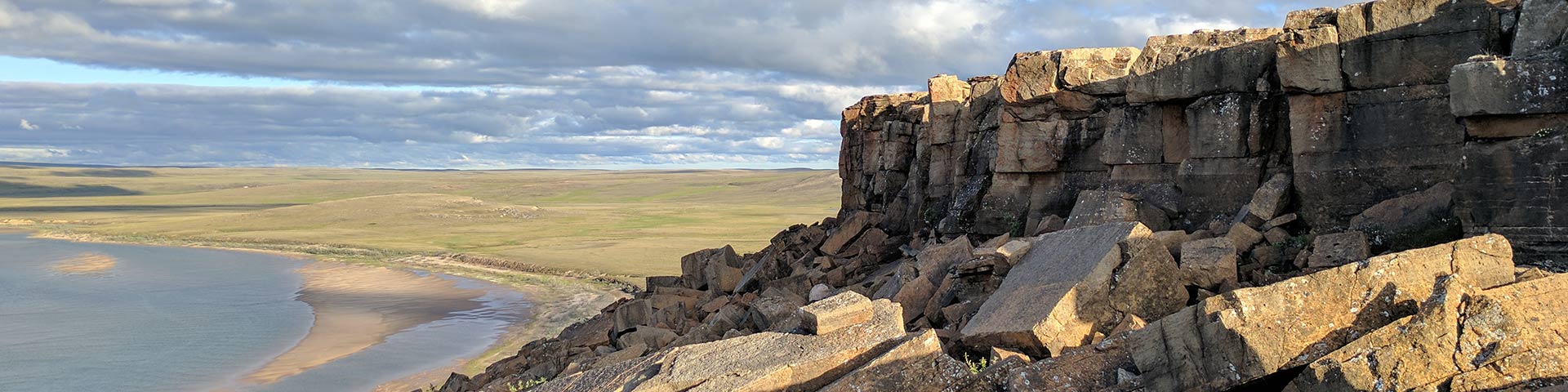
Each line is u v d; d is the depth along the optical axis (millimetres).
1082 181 26469
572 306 57438
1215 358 12453
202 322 54750
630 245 102125
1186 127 23578
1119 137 24547
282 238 123375
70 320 55594
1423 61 19641
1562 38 17344
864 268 32562
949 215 29156
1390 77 19953
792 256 36812
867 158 43250
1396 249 18672
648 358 17203
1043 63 26438
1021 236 27062
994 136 29875
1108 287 16859
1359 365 11602
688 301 33844
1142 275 16938
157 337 49500
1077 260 17859
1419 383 11492
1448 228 18156
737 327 24344
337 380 39375
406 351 44906
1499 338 11594
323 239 121750
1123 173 24625
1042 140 26812
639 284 65250
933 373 14148
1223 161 22609
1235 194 22391
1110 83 25391
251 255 104812
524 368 28219
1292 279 12828
